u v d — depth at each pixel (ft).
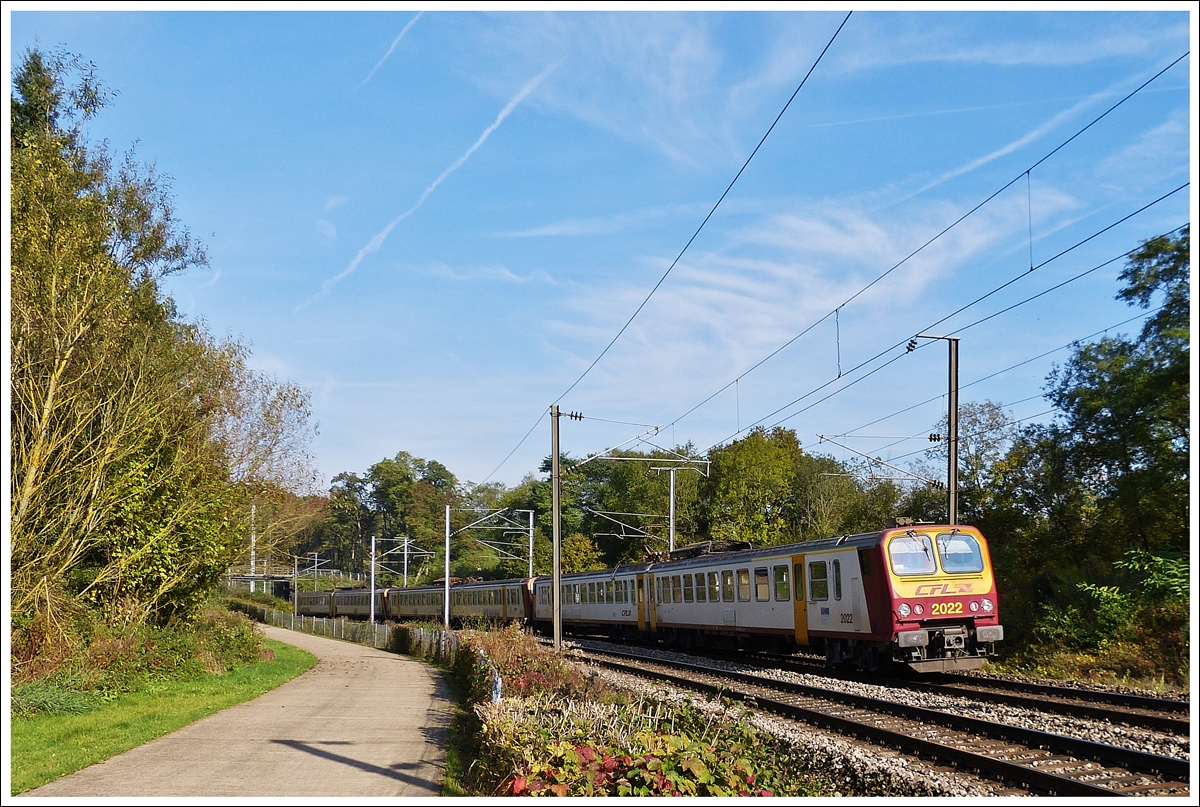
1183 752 34.83
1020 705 49.03
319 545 350.02
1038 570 93.30
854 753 32.53
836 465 189.88
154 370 73.26
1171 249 77.46
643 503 205.05
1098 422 86.33
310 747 40.45
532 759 26.91
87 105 83.20
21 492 59.98
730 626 85.20
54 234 64.03
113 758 37.81
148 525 76.54
